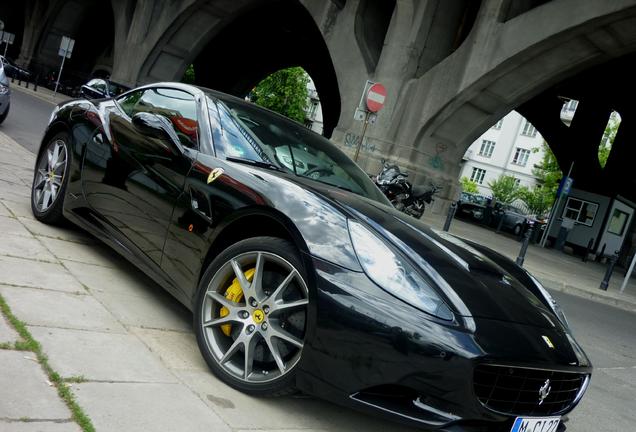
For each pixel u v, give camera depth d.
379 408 2.18
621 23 14.44
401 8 19.56
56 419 1.86
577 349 2.57
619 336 7.47
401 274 2.33
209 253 2.84
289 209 2.55
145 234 3.21
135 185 3.37
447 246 2.80
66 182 4.12
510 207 31.83
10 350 2.22
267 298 2.47
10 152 7.54
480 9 17.61
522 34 16.33
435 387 2.13
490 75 17.22
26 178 5.98
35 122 14.09
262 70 47.84
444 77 18.33
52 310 2.74
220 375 2.55
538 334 2.42
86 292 3.15
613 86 26.78
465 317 2.26
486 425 2.25
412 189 14.41
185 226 2.93
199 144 3.16
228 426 2.18
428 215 18.02
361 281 2.28
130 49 33.75
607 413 3.87
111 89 21.06
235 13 31.27
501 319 2.36
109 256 4.02
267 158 3.22
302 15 35.78
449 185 19.64
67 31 46.94
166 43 32.72
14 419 1.79
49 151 4.42
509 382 2.27
